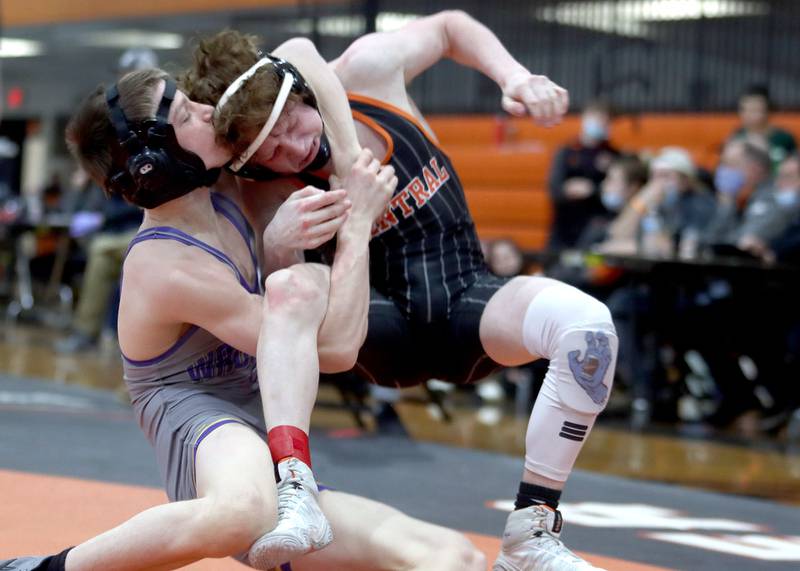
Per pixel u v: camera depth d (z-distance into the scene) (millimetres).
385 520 2559
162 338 2645
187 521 2355
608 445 6578
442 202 3016
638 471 5734
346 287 2664
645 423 7473
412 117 3043
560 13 13414
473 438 6695
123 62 7703
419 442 6363
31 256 13273
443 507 4574
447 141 13188
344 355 2643
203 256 2584
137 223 10047
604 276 7652
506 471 5531
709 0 13141
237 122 2547
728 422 7562
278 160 2684
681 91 13289
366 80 3045
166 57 18219
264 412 2549
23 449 5461
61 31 18188
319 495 2629
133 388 2734
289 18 14688
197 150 2553
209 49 2629
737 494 5215
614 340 2688
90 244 11516
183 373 2686
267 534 2361
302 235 2652
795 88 12633
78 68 20344
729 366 7535
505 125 12602
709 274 6930
